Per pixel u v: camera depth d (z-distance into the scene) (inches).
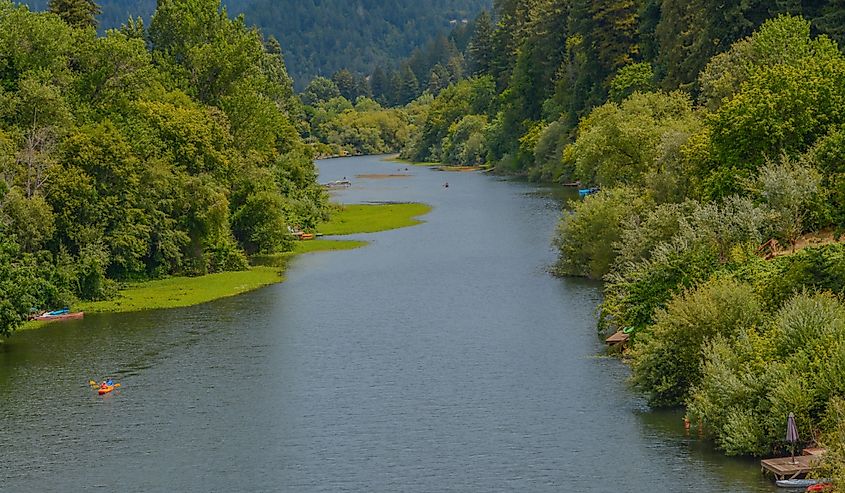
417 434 1734.7
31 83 3026.6
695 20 4242.1
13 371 2177.7
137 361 2228.1
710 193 2394.2
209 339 2405.3
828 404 1467.8
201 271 3309.5
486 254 3526.1
